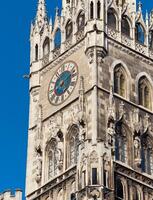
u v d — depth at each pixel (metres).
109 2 93.19
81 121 85.44
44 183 87.62
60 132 88.44
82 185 80.88
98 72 87.75
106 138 84.31
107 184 80.69
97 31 89.94
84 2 93.88
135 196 83.62
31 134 92.50
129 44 92.69
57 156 87.25
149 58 93.81
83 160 82.12
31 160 90.75
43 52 96.50
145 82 92.38
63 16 96.12
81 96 87.12
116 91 88.88
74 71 90.44
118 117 87.06
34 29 99.19
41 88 94.12
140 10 96.44
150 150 88.75
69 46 92.88
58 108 90.19
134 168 85.44
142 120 89.31
